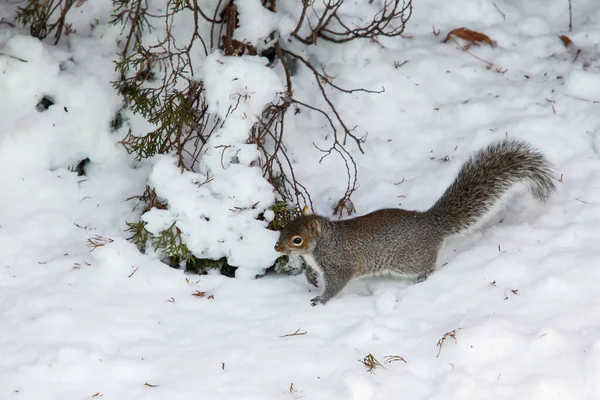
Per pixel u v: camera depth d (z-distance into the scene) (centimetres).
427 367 862
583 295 946
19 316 967
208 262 1101
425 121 1324
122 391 849
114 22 1211
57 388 855
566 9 1505
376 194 1204
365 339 913
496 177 1085
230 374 870
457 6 1495
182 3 1177
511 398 812
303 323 965
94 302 998
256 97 1106
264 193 1084
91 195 1175
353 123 1317
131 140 1188
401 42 1426
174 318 982
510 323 905
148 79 1231
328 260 1029
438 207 1080
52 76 1202
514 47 1432
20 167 1166
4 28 1270
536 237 1059
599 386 817
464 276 1009
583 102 1286
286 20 1216
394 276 1073
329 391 838
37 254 1083
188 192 1080
